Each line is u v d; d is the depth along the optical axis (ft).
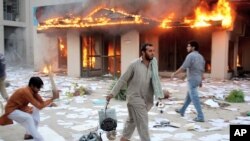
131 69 16.35
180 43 58.13
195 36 56.54
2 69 26.78
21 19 88.33
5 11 85.76
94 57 59.67
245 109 28.96
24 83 47.55
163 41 59.57
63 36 63.62
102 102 31.65
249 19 60.18
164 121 23.72
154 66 16.44
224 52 52.60
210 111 27.96
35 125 18.86
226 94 36.99
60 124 23.24
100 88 42.68
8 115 17.78
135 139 19.34
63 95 36.40
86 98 34.55
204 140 19.22
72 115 26.22
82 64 59.11
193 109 28.37
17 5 88.63
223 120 24.43
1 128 22.26
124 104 31.12
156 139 19.40
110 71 59.52
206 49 55.67
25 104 18.06
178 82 49.80
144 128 16.24
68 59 60.08
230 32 54.13
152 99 16.84
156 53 59.06
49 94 37.06
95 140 16.44
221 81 50.49
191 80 23.85
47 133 20.57
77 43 58.75
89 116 25.82
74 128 22.06
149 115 26.22
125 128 17.35
